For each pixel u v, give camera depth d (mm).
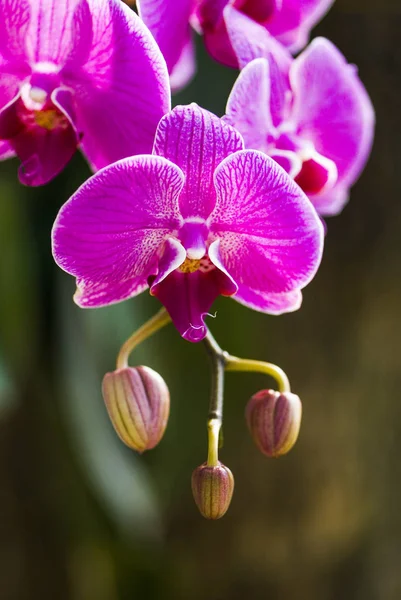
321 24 909
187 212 647
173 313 654
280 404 673
